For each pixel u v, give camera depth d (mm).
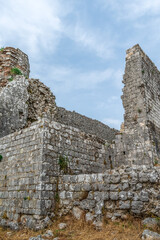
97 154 11289
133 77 17844
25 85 15789
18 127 14172
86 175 8062
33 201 7926
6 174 9820
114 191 7316
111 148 12578
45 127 8875
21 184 8750
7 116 13883
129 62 18484
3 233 7762
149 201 6770
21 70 18172
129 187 7148
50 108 17609
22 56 18750
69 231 6992
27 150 9156
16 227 8016
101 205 7352
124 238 5906
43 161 8297
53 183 8383
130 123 16922
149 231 5906
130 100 17484
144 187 6988
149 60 19500
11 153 10008
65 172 9047
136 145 16047
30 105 15906
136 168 7367
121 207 7027
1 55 17484
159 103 19000
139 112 16781
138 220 6691
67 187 8305
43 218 7586
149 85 18156
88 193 7797
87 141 10898
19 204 8469
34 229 7383
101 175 7754
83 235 6570
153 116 17438
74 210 7836
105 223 7023
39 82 17500
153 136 16422
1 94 14234
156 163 15266
